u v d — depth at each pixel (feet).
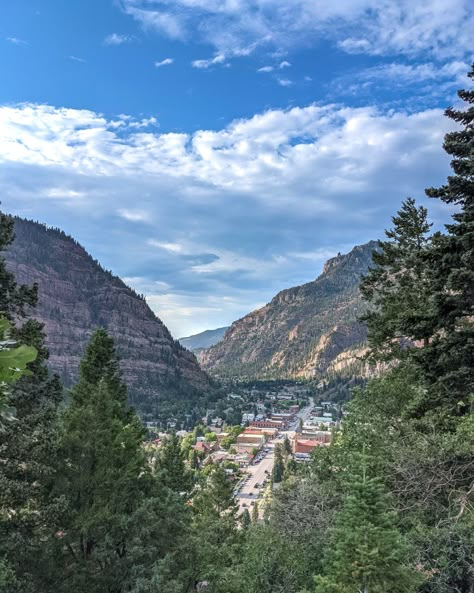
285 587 43.52
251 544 48.91
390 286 81.71
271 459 481.46
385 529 30.27
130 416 93.09
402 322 49.34
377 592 28.43
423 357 47.88
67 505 52.85
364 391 67.51
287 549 45.75
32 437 52.39
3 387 12.62
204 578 70.03
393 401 64.13
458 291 46.37
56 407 61.93
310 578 43.27
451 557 33.09
